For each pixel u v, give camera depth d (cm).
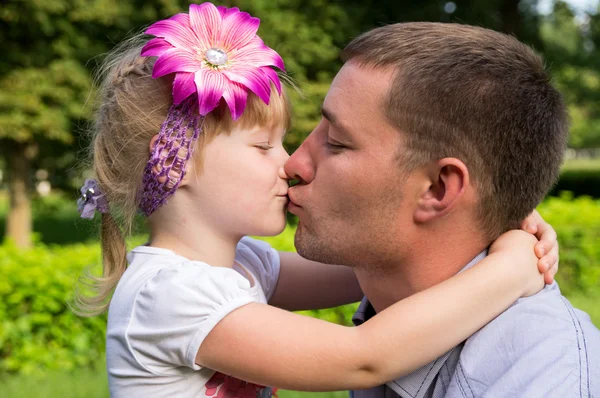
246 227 160
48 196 1391
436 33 145
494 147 139
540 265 148
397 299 157
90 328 539
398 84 140
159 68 154
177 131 156
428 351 138
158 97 161
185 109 157
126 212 167
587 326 138
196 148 156
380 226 145
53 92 1064
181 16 162
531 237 152
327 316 555
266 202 159
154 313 147
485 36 146
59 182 1296
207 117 156
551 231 157
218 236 162
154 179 158
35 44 1073
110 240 181
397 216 145
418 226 145
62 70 1059
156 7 1091
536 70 146
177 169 156
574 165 4081
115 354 154
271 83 166
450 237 146
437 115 138
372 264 152
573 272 758
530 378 128
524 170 142
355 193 145
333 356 139
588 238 757
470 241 147
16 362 524
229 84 154
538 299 144
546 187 149
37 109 1059
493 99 138
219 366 146
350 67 148
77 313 189
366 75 144
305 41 1184
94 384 492
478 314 139
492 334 139
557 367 128
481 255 150
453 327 138
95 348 544
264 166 160
